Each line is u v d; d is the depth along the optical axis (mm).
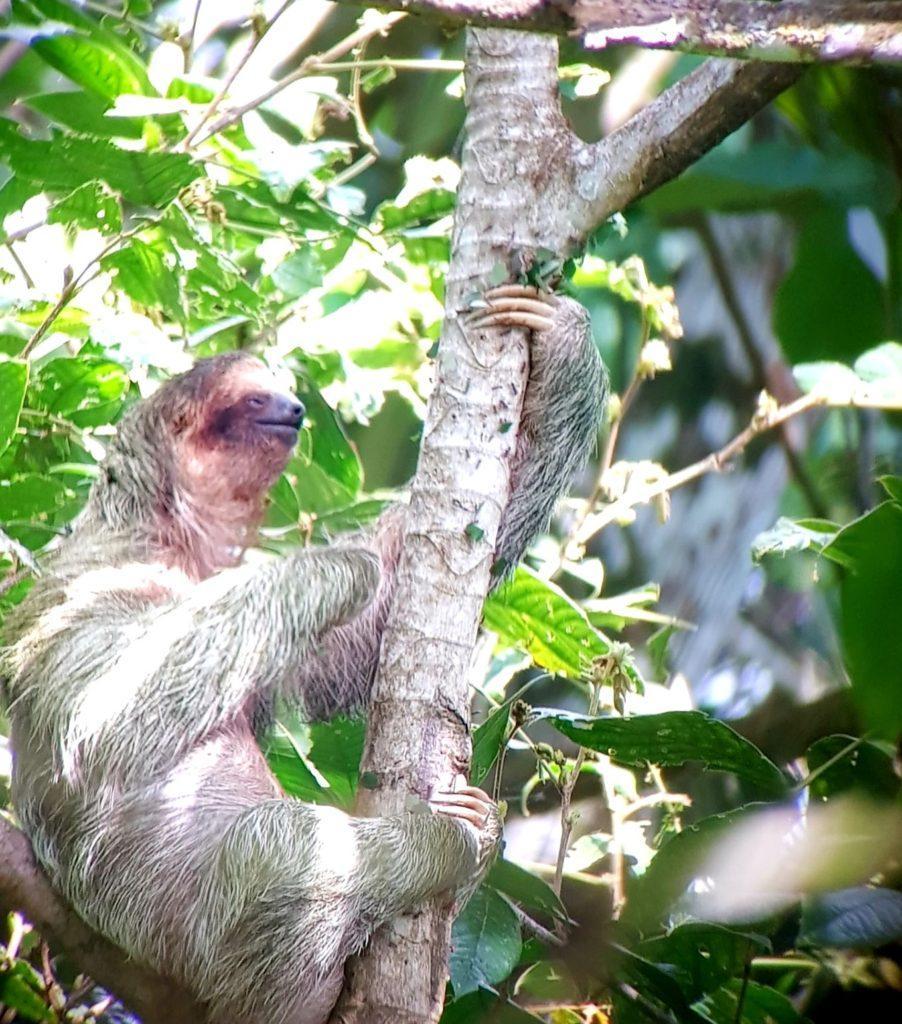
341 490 13453
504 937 9977
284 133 15562
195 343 12102
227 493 11703
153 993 10289
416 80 18078
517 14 6691
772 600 17812
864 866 8797
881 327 7516
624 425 18812
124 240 11055
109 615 10820
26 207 12484
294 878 9414
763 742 12789
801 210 7988
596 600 13453
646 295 13219
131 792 10188
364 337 13539
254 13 11547
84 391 11617
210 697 10086
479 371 9273
